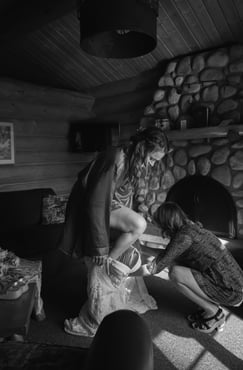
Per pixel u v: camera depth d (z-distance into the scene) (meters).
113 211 2.10
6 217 3.46
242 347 2.04
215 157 3.53
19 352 1.21
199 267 2.17
